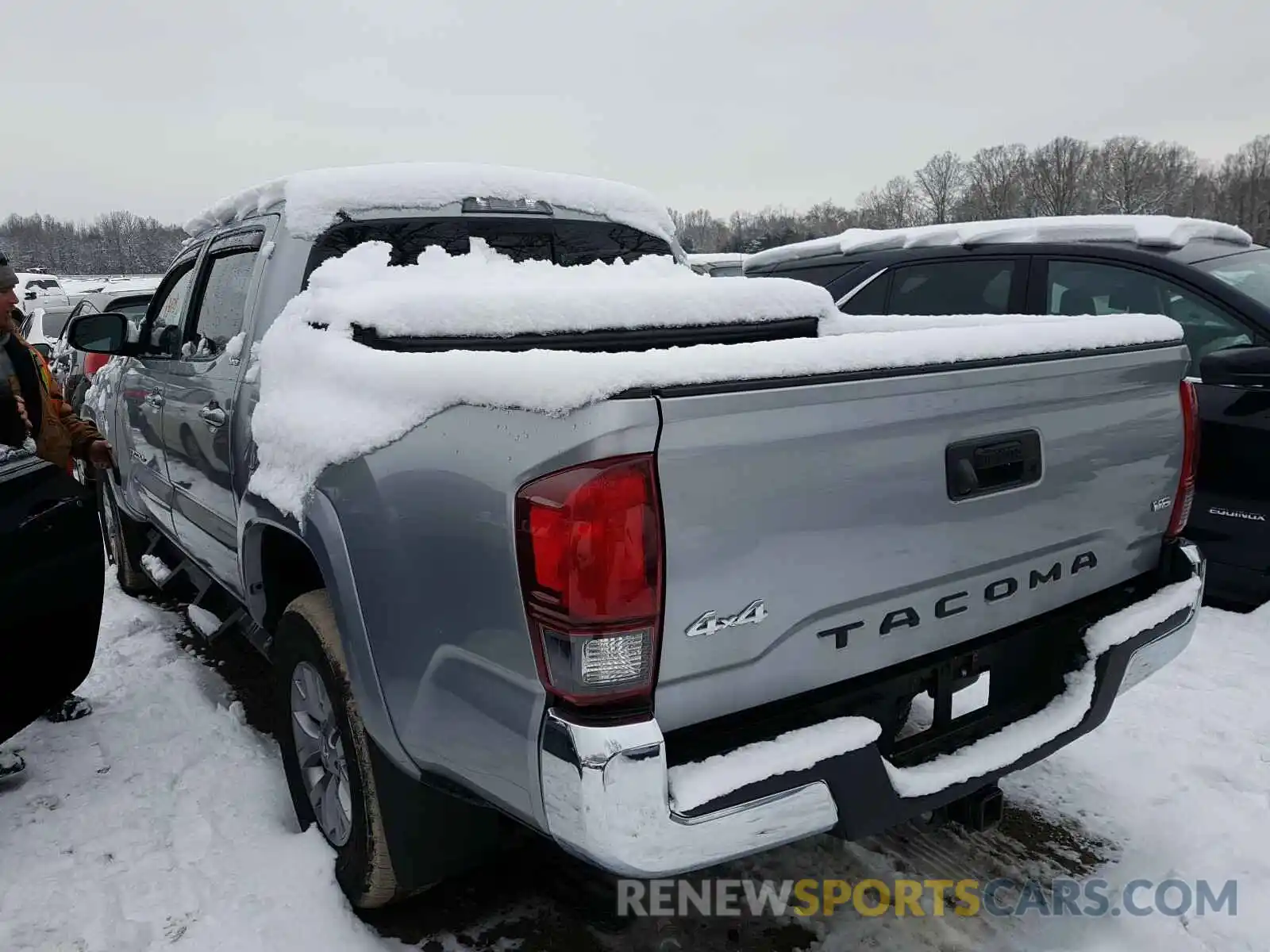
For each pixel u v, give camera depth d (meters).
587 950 2.20
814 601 1.73
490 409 1.65
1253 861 2.51
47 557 2.91
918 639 1.94
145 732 3.28
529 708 1.58
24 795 2.85
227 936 2.20
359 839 2.16
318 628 2.24
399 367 1.95
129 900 2.34
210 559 3.32
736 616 1.62
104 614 4.62
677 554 1.54
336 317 2.36
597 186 3.54
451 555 1.71
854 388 1.71
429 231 3.06
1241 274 4.28
